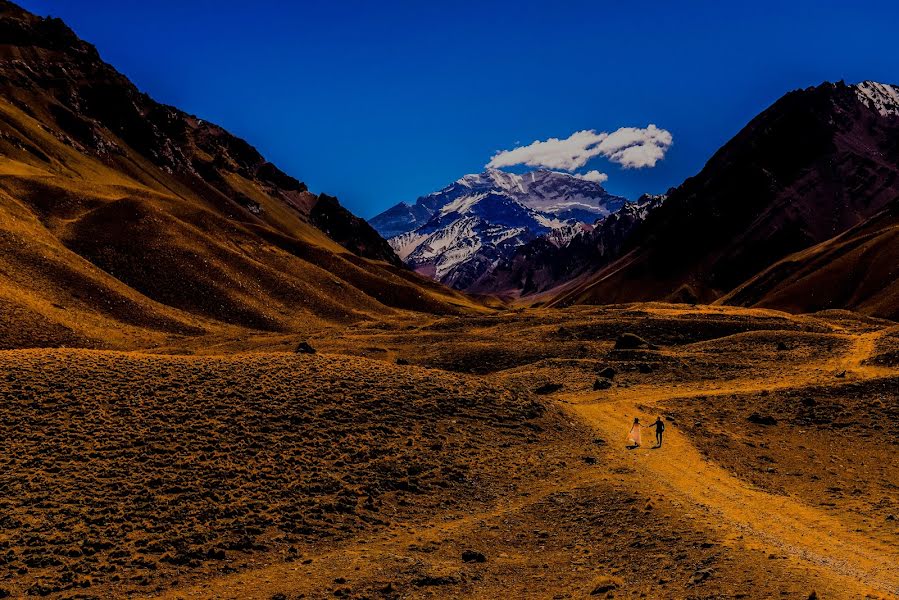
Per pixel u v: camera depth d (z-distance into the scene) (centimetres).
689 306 15225
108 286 13225
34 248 13200
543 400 5353
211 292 14975
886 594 2147
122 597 2425
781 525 3164
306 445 3938
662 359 7825
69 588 2472
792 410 5578
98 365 4919
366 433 4188
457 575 2592
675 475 3988
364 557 2772
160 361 5209
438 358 9275
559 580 2553
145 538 2842
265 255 18838
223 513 3091
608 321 10894
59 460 3503
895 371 6581
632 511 3195
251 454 3766
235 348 10738
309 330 14338
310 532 3031
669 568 2519
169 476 3400
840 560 2638
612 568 2619
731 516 3231
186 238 16862
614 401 6081
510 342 9944
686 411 5662
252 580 2572
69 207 16762
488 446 4297
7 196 15675
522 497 3597
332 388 4828
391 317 16762
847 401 5669
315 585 2502
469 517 3334
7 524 2870
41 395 4253
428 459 3928
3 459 3450
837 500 3697
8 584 2462
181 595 2433
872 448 4772
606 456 4284
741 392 6181
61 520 2933
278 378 4931
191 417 4166
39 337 9675
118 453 3628
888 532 3098
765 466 4384
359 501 3362
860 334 9250
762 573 2311
